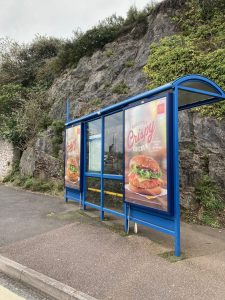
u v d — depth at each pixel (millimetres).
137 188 5797
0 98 18422
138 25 15055
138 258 4973
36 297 3990
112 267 4641
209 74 9227
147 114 5574
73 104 14562
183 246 5504
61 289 3920
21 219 7754
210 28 11227
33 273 4410
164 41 11688
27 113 16438
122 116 6887
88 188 8570
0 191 13008
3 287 4301
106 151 7531
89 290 3920
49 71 20125
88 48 17406
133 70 13016
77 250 5434
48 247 5633
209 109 8617
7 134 16516
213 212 7281
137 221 6023
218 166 7898
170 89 5199
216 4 11656
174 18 12781
